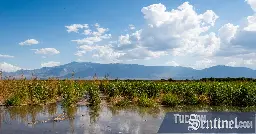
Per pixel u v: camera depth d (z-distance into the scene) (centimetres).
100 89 4328
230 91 3111
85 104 3006
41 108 2677
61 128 1802
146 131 1752
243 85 3309
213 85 3434
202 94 3419
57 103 3070
